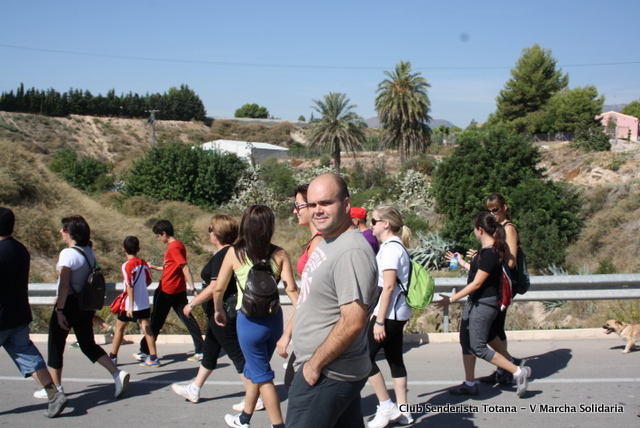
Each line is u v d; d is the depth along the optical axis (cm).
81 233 522
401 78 4272
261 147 6162
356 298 289
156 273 1406
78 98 8775
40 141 7500
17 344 474
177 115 10012
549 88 6588
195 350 656
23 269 477
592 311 884
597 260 1683
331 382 303
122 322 638
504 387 537
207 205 3591
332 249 305
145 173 3678
